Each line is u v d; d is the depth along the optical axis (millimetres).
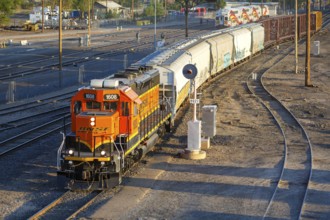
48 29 164000
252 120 49219
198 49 61906
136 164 34406
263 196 28781
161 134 41625
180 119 48750
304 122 48750
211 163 35156
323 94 65625
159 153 37344
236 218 25578
